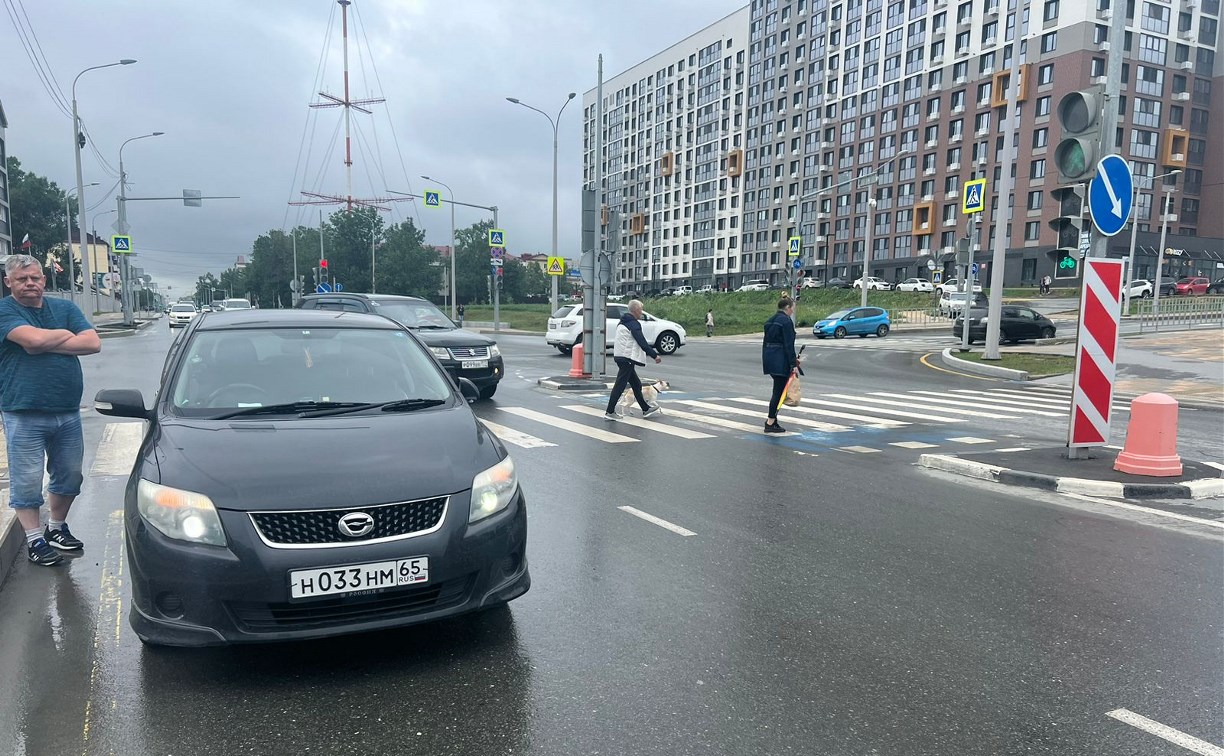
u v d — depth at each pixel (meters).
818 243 83.81
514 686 3.22
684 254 107.00
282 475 3.28
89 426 9.59
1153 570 4.75
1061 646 3.67
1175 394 14.98
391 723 2.94
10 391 4.41
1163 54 64.38
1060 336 29.91
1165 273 65.56
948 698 3.17
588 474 7.21
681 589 4.34
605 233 15.47
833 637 3.74
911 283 63.25
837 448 8.80
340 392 4.34
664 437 9.33
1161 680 3.34
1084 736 2.90
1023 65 63.72
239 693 3.15
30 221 82.69
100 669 3.35
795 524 5.66
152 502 3.21
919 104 72.56
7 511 5.05
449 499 3.37
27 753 2.73
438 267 96.06
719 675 3.34
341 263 99.12
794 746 2.81
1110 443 9.51
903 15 73.81
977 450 8.75
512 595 3.55
